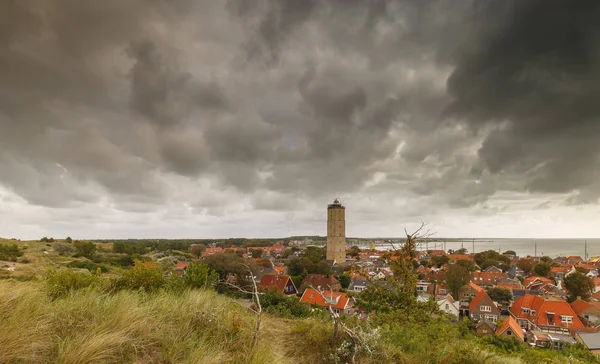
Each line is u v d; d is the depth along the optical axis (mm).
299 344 6602
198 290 8336
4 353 3414
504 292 62125
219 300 7289
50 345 3904
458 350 7219
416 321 9758
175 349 4543
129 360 4102
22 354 3518
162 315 5555
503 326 34781
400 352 6820
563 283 71312
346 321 7879
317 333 6883
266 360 4934
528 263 105062
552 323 40875
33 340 3762
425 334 8000
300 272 77250
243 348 5328
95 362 3732
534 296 49406
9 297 4574
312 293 36938
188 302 6363
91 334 4125
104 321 4629
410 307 10836
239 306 8070
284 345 6496
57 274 8117
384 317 9875
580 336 34625
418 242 12164
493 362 7754
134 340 4418
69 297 5578
